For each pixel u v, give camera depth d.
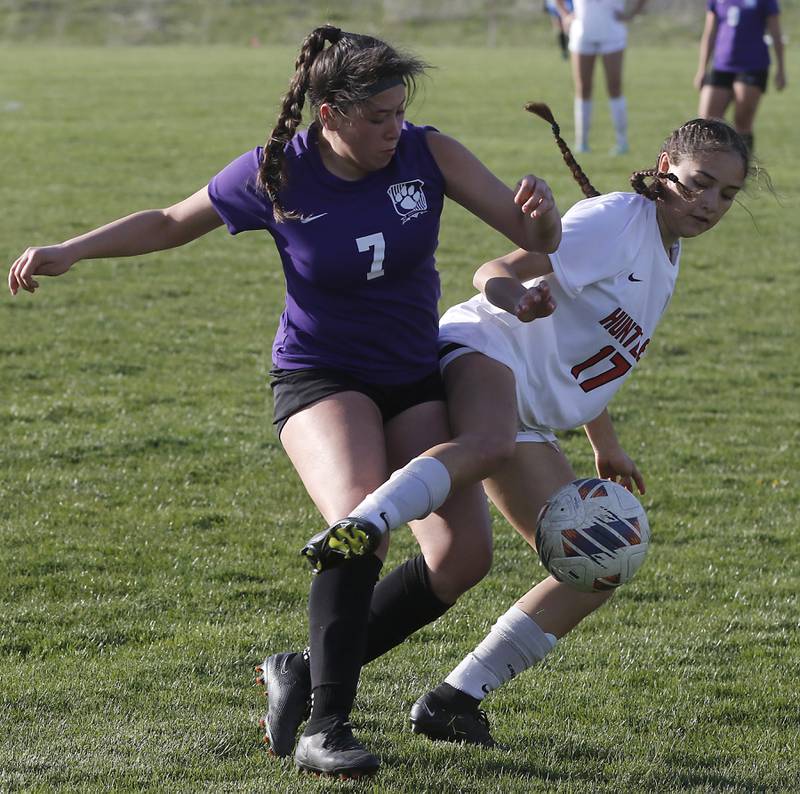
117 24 185.75
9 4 192.38
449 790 13.05
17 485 24.00
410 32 180.88
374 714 15.24
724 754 14.40
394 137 13.11
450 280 43.81
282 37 180.75
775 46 58.91
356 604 12.88
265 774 13.37
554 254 14.23
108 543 21.34
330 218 13.48
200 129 81.19
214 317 38.31
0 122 83.69
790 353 36.16
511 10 190.62
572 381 14.92
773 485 25.70
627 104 97.12
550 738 14.71
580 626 18.67
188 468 25.47
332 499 13.06
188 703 15.38
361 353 14.03
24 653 17.02
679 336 37.53
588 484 13.98
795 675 16.98
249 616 18.67
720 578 20.78
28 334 35.31
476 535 13.72
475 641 17.89
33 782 12.91
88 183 61.03
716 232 52.97
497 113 90.25
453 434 13.79
